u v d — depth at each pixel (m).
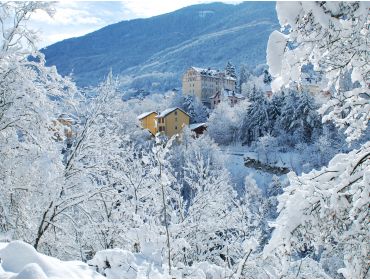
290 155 54.59
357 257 5.04
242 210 9.82
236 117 67.25
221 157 48.22
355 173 5.16
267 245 5.25
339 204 5.05
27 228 10.35
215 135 67.12
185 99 90.44
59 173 9.81
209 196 10.43
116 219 11.87
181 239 6.61
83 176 12.32
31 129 9.78
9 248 4.07
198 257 9.49
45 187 9.38
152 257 6.07
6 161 9.58
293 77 3.96
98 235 11.55
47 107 10.27
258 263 7.15
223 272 5.92
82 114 12.84
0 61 9.86
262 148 56.72
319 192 5.07
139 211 10.85
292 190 5.50
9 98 9.43
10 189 9.44
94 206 12.69
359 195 4.88
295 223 5.12
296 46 3.95
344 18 3.74
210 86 120.69
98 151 12.47
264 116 62.66
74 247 11.40
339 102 5.15
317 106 54.03
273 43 3.82
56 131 10.75
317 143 50.31
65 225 11.97
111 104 13.12
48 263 3.97
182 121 77.38
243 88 104.69
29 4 10.12
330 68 4.64
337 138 49.19
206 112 88.50
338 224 5.15
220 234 11.17
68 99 11.77
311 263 6.76
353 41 4.07
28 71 10.46
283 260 5.36
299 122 56.75
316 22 3.70
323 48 4.07
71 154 12.33
